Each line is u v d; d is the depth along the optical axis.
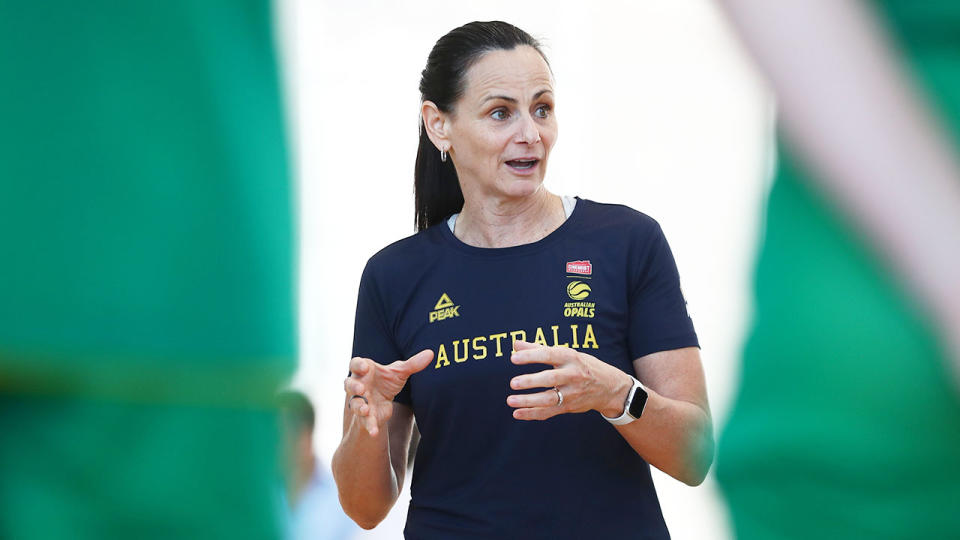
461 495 8.16
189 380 2.44
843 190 2.48
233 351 2.43
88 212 2.38
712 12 2.55
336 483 8.57
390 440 8.92
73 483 2.45
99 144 2.39
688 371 8.14
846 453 2.69
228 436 2.47
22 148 2.36
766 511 2.80
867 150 2.40
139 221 2.39
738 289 3.18
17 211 2.36
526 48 8.34
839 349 2.66
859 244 2.57
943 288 2.41
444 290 8.49
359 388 7.22
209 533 2.46
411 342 8.56
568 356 6.86
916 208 2.40
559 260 8.34
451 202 9.29
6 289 2.36
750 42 2.46
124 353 2.38
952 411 2.57
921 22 2.74
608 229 8.48
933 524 2.64
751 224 3.11
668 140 14.09
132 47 2.41
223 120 2.46
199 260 2.41
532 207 8.59
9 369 2.36
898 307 2.55
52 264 2.37
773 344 2.82
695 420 7.80
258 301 2.45
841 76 2.39
